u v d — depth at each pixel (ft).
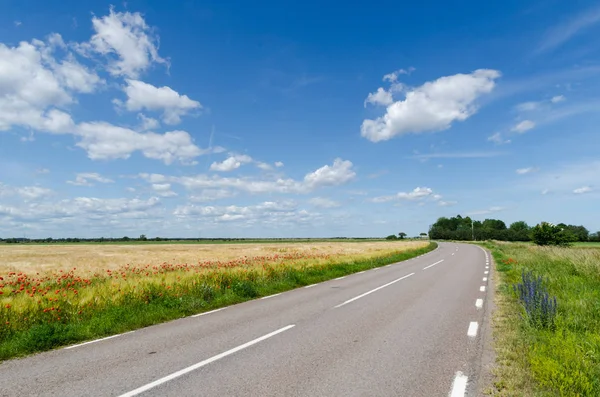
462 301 34.88
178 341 22.67
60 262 100.42
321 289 45.44
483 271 64.34
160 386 15.61
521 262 68.59
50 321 26.81
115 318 28.04
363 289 44.70
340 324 26.53
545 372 15.31
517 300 32.40
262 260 73.72
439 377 16.19
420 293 40.50
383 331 24.32
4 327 24.34
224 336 23.66
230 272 49.26
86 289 35.47
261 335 23.73
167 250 173.17
